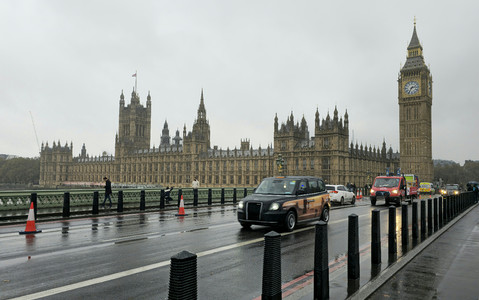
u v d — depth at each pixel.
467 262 10.21
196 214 23.94
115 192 28.38
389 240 10.78
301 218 16.33
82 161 197.75
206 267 9.42
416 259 10.59
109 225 17.91
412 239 13.63
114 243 12.75
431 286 7.97
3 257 10.45
